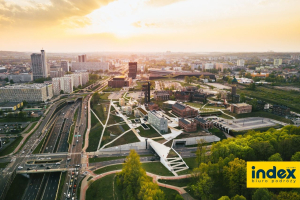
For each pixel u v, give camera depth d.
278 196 164.25
